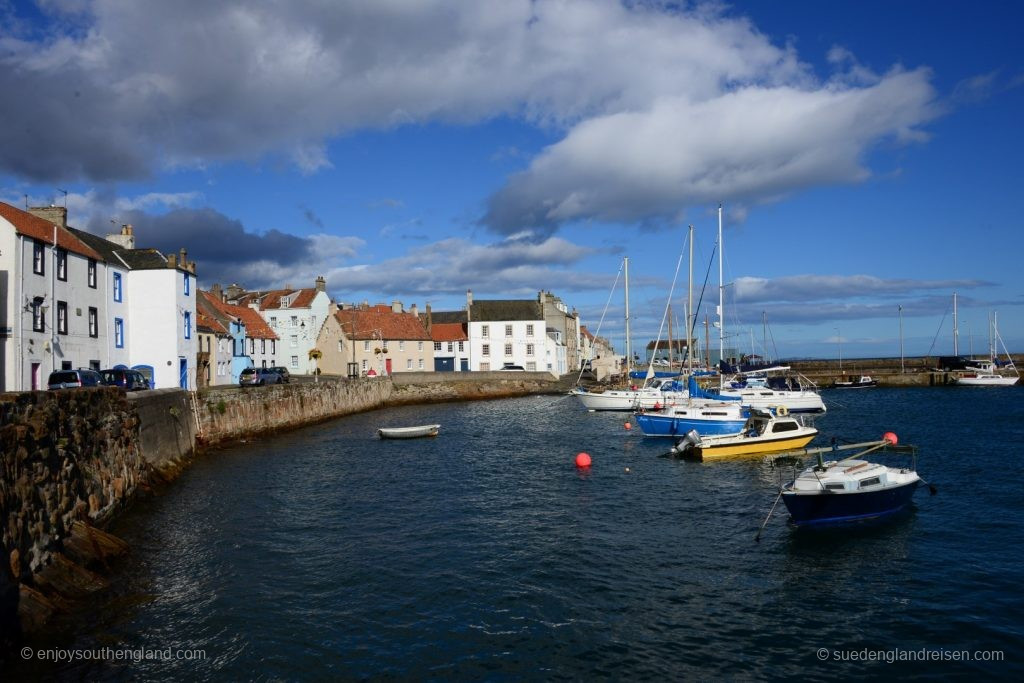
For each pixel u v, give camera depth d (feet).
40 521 44.91
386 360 276.82
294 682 36.50
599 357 360.28
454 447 122.21
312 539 61.67
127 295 131.13
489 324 310.04
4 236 92.84
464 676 37.45
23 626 39.32
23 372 94.07
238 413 131.75
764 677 37.86
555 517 69.82
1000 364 309.01
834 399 230.07
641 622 44.45
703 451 103.09
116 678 36.24
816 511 64.03
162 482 83.76
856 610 46.34
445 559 56.34
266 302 269.64
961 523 65.31
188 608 45.60
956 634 42.78
